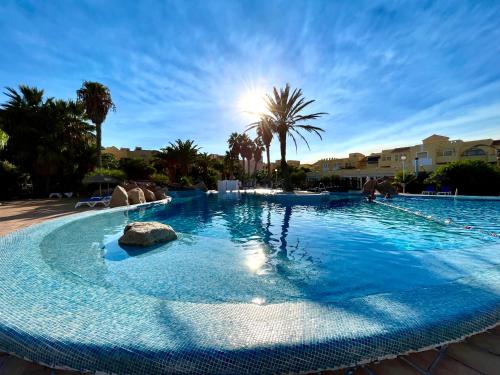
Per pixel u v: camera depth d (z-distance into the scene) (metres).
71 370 1.91
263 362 1.80
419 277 4.20
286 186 25.05
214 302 3.46
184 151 36.38
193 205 15.95
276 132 25.16
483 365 1.96
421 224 9.02
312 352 1.85
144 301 2.56
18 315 2.31
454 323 2.19
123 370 1.81
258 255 5.49
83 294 2.78
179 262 5.02
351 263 4.95
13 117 23.23
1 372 1.95
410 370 1.92
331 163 53.62
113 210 11.34
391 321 2.14
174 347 1.82
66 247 6.05
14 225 8.47
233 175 53.56
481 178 17.77
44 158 22.48
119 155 49.75
